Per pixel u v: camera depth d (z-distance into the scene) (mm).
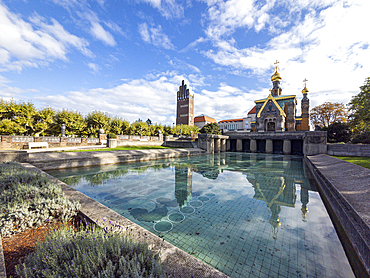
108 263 1813
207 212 5539
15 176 5496
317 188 8555
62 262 1976
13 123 20984
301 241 3943
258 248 3648
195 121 90500
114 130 33594
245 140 34625
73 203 4039
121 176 10633
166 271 2000
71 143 21516
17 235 3119
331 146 19500
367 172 7254
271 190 8156
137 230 3021
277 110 38812
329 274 2928
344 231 4238
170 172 12227
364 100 21672
